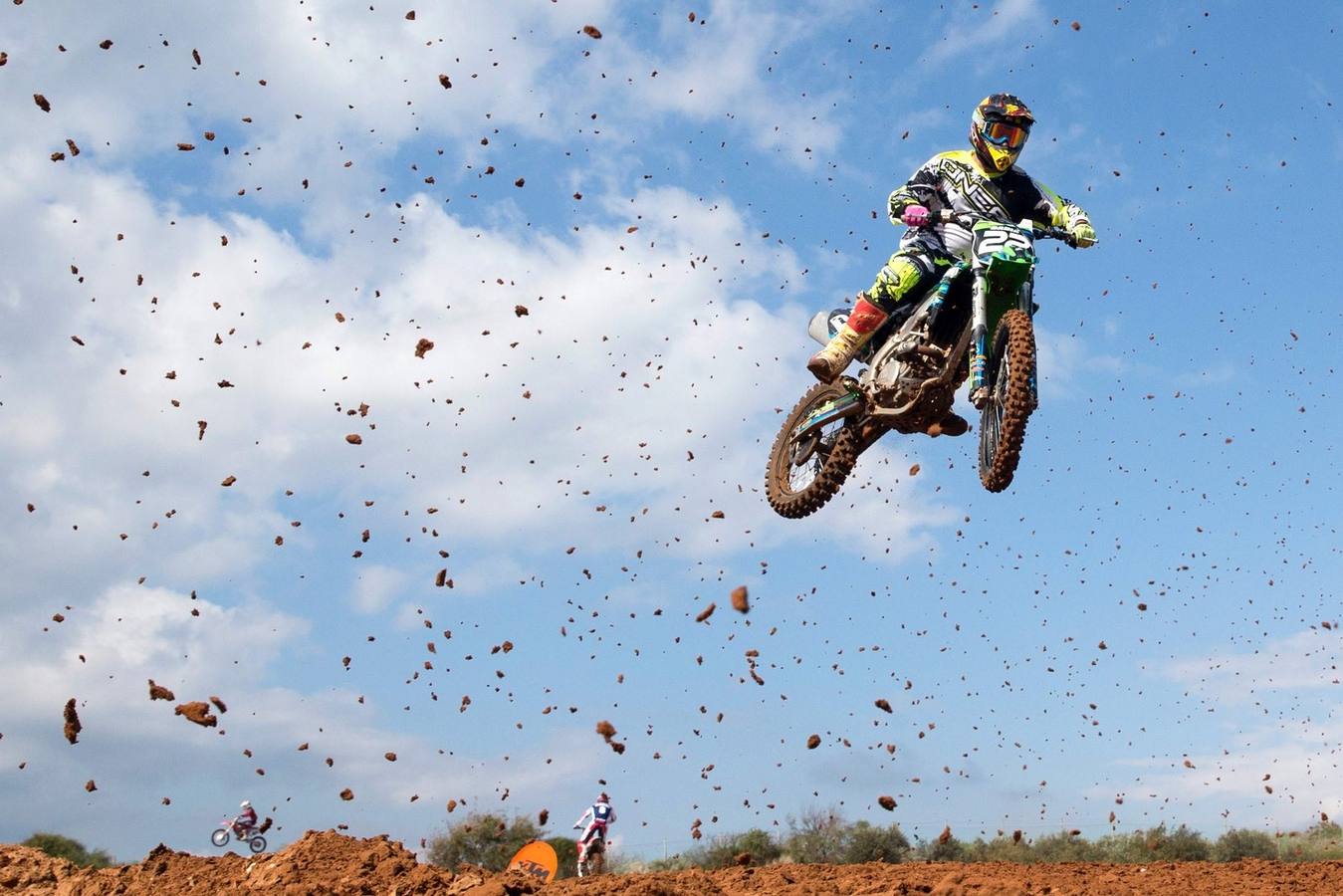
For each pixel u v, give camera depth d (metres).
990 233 7.03
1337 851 20.50
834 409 8.05
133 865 8.21
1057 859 23.91
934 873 7.34
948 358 7.20
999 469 6.73
